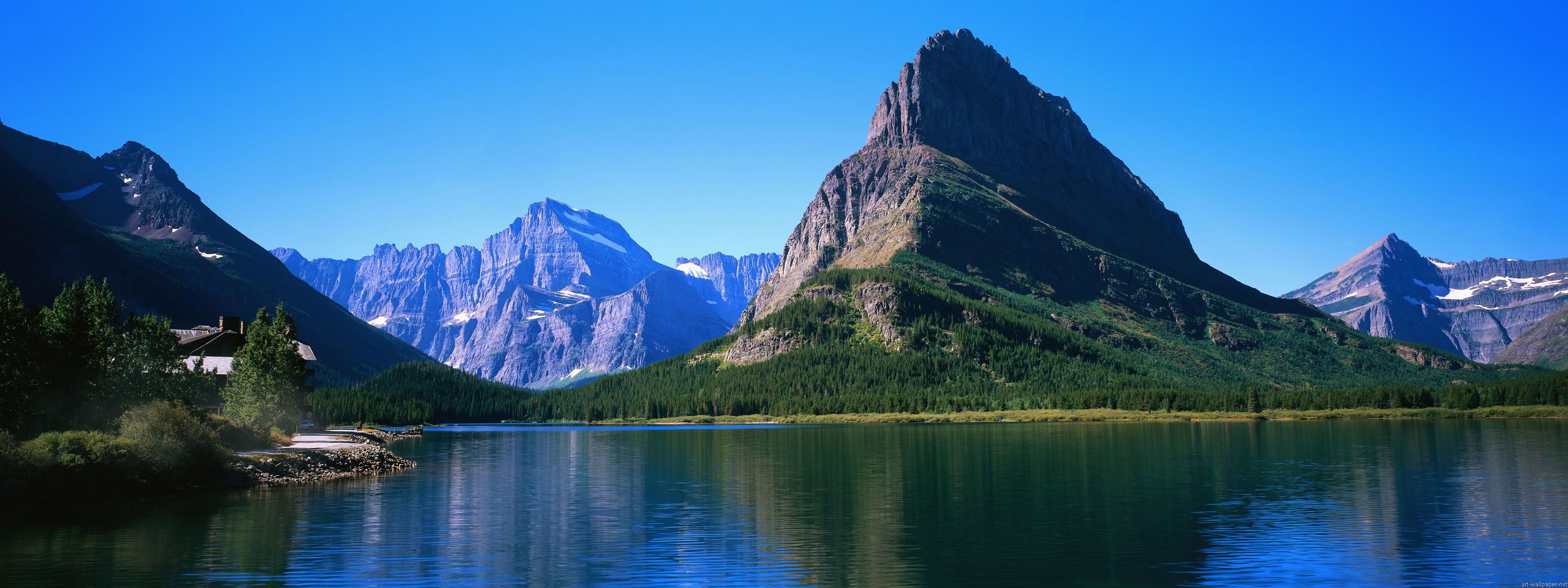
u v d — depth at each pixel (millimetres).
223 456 98500
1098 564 59000
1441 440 174000
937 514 80312
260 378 143250
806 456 149500
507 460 146750
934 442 186750
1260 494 92062
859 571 57469
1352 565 58750
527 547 65188
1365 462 126562
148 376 118500
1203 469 118062
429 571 57531
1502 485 97688
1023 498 90312
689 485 104812
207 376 131125
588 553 63344
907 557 61594
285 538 67875
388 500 88938
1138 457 139250
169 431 93000
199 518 76188
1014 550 63719
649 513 82062
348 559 61031
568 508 84938
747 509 84000
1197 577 55844
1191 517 77125
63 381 105062
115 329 119312
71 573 56125
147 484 89625
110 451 87625
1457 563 59344
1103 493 93375
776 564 59594
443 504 86688
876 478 110438
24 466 81875
